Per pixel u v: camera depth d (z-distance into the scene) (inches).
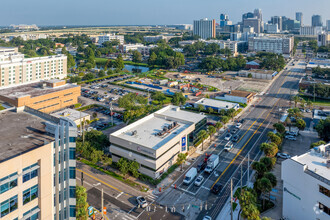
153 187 3636.8
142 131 4483.3
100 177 3850.9
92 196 3410.4
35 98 6097.4
